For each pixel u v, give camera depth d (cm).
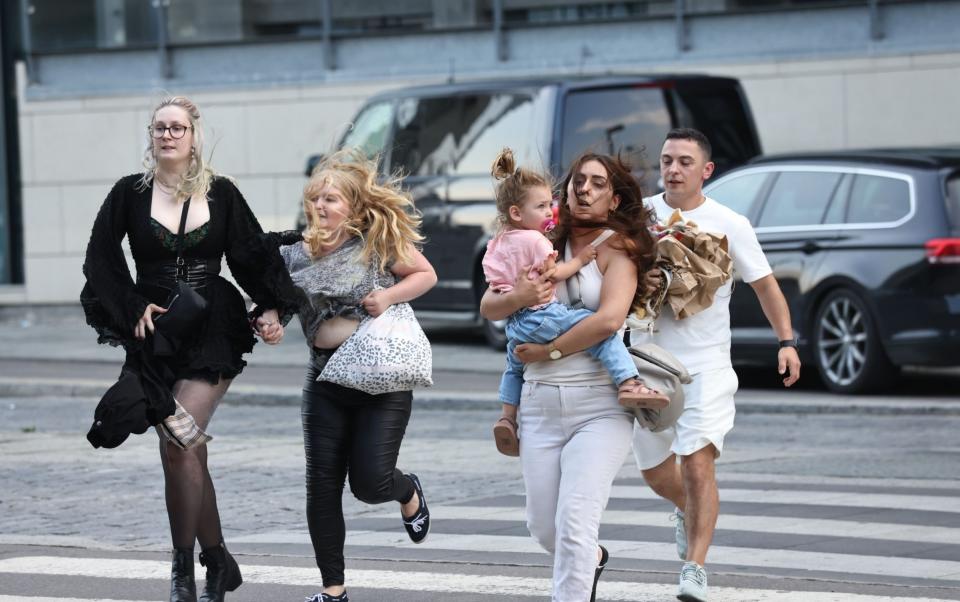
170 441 1738
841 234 3656
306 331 1780
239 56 6250
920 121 5306
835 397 3659
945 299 3497
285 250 1809
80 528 2417
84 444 3319
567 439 1616
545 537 1644
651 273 1673
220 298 1780
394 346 1733
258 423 3609
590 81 4400
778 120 5466
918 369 4212
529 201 1606
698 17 5569
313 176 1775
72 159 6456
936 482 2647
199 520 1772
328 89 6091
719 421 1805
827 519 2333
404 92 4762
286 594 1914
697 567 1738
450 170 4612
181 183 1758
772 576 1959
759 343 3784
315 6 6125
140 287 1773
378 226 1752
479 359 4538
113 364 4844
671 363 1619
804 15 5444
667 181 1889
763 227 3816
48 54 6488
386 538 2273
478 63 5903
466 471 2862
